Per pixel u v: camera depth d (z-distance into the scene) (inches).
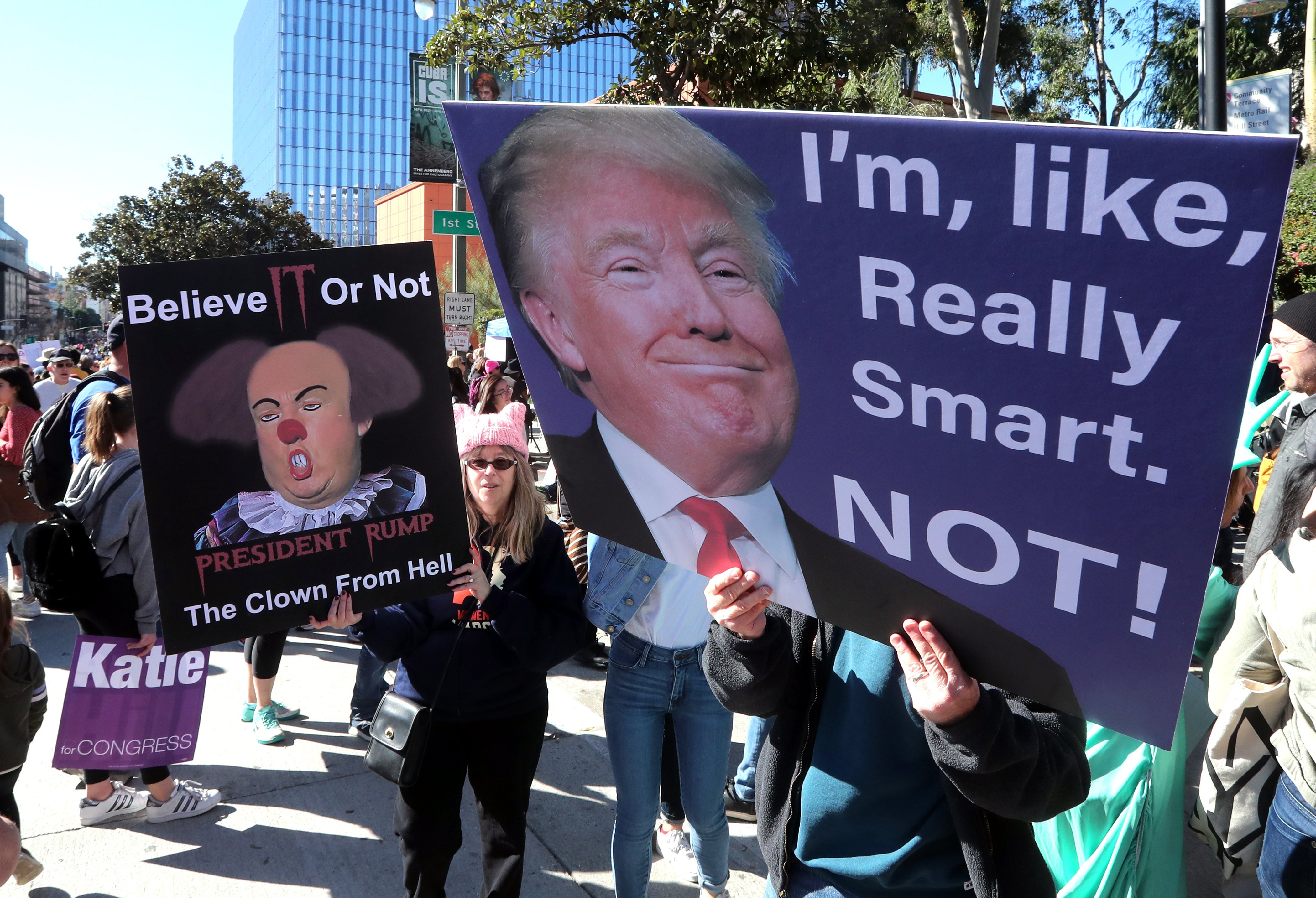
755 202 46.1
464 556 97.6
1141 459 41.2
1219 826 99.0
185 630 89.4
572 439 56.7
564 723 195.5
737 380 49.4
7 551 263.0
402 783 102.1
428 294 93.4
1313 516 84.9
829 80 432.5
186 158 1839.3
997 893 62.2
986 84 385.4
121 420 145.9
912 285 43.8
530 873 141.5
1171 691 44.6
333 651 239.5
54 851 144.6
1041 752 56.7
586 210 50.1
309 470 92.2
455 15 438.6
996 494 45.9
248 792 165.0
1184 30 879.1
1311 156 416.2
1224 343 37.4
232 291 89.5
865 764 68.3
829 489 50.8
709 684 71.5
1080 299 39.9
